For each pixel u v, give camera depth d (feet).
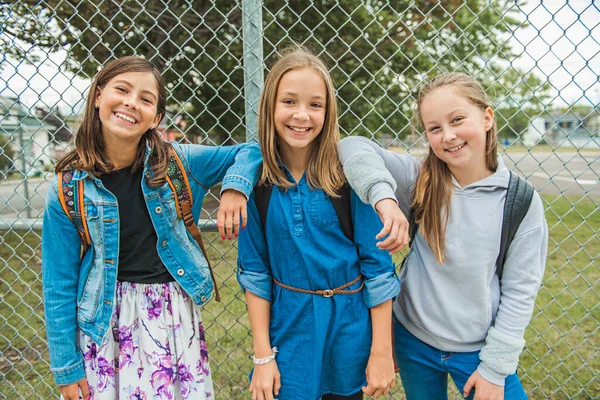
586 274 16.74
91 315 5.41
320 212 5.31
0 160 26.68
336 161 5.42
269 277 5.65
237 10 23.06
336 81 25.66
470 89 5.38
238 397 8.77
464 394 5.50
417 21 17.81
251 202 5.53
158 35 22.20
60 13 14.84
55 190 5.32
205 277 5.90
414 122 6.83
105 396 5.40
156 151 5.58
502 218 5.37
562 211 26.61
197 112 29.60
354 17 24.48
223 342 11.07
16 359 10.46
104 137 5.48
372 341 5.45
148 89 5.35
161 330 5.51
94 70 8.37
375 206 4.79
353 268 5.43
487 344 5.41
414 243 5.89
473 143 5.36
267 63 12.52
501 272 5.53
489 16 17.51
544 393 8.26
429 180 5.63
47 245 5.38
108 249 5.44
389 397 8.26
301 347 5.40
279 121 5.24
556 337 11.25
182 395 5.57
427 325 5.69
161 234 5.57
